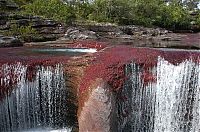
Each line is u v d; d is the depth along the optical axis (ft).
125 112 60.03
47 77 62.03
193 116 61.98
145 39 196.03
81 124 56.65
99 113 54.95
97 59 64.64
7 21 139.03
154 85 61.41
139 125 61.46
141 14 280.72
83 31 165.48
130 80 60.75
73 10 216.33
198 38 216.95
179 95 61.72
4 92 59.77
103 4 249.96
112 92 57.88
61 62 63.36
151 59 62.13
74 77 62.39
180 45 146.30
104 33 203.10
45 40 138.82
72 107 62.13
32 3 203.10
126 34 218.38
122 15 258.98
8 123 60.54
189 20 324.60
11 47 100.32
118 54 66.23
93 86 57.62
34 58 66.33
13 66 60.59
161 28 290.76
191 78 61.31
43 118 63.00
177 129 62.49
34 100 61.87
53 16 178.50
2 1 161.79
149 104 61.62
